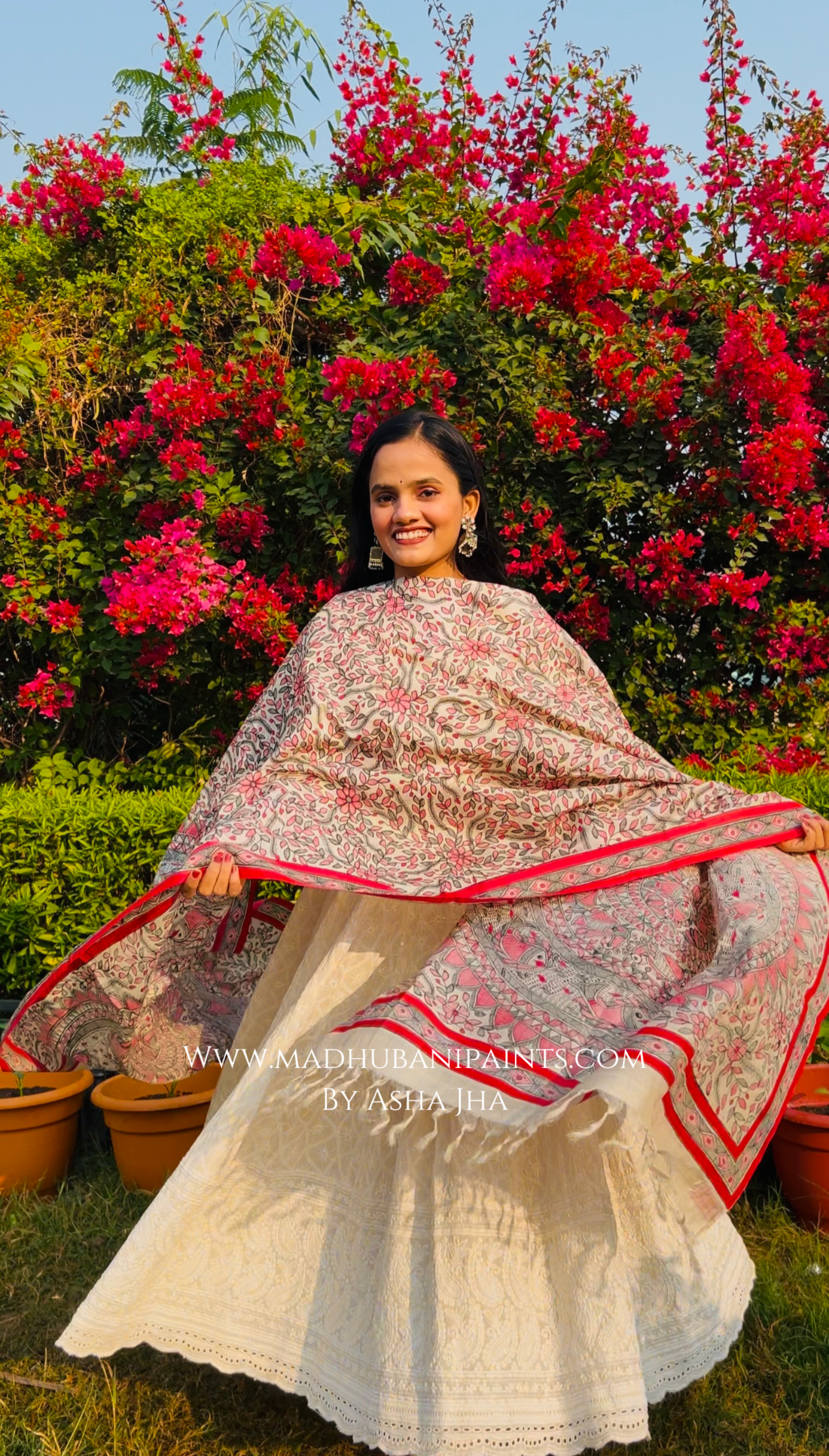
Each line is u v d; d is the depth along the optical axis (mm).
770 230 4992
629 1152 1812
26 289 5297
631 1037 1761
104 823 3547
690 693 4895
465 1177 1838
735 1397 2096
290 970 2295
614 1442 1902
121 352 4910
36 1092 3162
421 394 4305
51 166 5238
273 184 5227
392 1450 1769
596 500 4699
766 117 5129
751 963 1810
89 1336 1862
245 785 2131
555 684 2240
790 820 2164
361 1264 1921
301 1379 1906
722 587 4500
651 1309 1926
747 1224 2738
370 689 2209
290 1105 1970
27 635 4812
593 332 4609
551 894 2076
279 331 4875
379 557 2557
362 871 2070
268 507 4824
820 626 4723
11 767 5004
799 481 4543
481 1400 1760
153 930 2201
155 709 5184
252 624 4477
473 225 4902
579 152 5328
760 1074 1835
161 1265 1917
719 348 4797
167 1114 2904
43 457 4938
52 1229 2766
